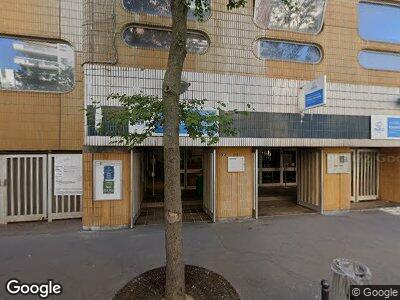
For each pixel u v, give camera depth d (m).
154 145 7.14
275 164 14.23
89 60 6.89
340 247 5.84
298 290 4.16
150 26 7.39
